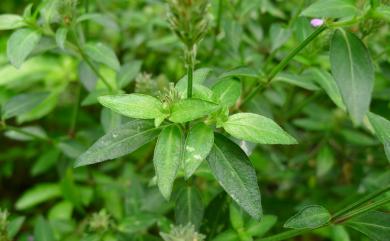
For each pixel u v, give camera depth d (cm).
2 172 59
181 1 21
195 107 23
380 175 41
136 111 24
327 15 24
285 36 37
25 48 31
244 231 31
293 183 49
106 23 40
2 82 54
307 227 25
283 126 47
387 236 26
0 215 33
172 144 23
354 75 23
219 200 33
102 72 53
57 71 56
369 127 37
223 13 46
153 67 57
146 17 53
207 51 46
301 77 32
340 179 51
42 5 33
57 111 59
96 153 24
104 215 36
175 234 28
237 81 27
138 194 39
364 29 29
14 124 61
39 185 52
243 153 24
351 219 26
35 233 39
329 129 46
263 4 46
